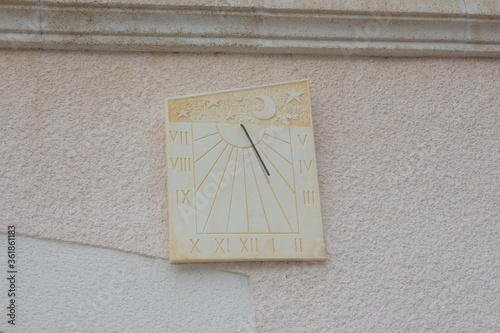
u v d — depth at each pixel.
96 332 3.25
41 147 3.50
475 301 3.60
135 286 3.35
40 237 3.35
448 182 3.79
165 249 3.42
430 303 3.56
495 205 3.79
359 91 3.88
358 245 3.58
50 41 3.64
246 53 3.85
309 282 3.48
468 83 4.01
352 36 3.90
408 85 3.95
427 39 3.98
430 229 3.68
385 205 3.68
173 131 3.54
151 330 3.29
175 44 3.75
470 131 3.92
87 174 3.49
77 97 3.62
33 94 3.58
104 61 3.71
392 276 3.56
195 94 3.63
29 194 3.41
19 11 3.62
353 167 3.72
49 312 3.25
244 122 3.62
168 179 3.45
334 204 3.63
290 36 3.84
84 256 3.36
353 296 3.50
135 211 3.46
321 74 3.88
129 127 3.60
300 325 3.41
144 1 3.71
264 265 3.46
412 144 3.83
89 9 3.67
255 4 3.79
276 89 3.71
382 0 3.93
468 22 4.00
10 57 3.63
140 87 3.69
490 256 3.69
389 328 3.48
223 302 3.38
